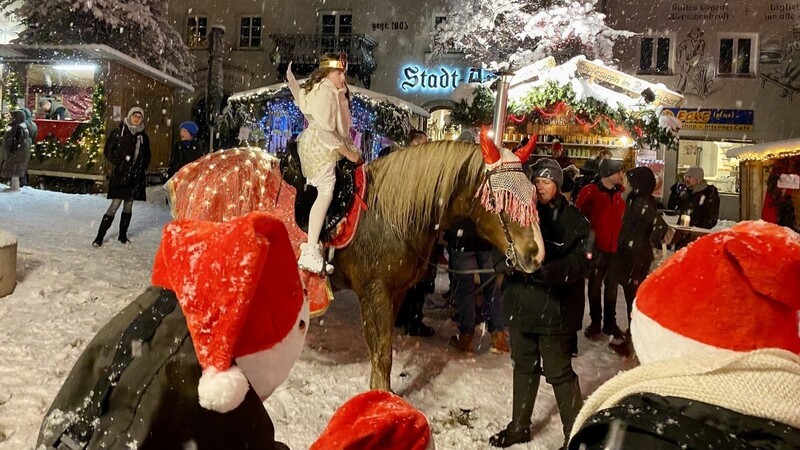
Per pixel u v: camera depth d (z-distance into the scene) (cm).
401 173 419
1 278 588
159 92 1930
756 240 121
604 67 1248
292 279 147
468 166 404
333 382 474
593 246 380
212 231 137
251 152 454
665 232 631
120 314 149
